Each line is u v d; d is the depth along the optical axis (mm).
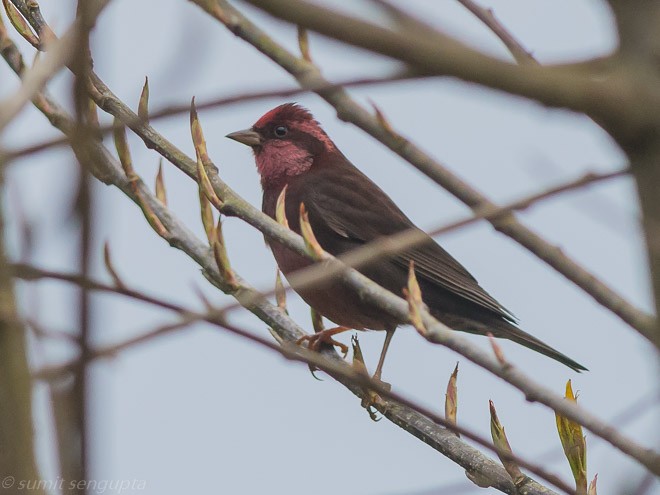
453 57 3953
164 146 8641
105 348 4262
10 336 4000
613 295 5820
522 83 3898
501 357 5945
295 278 5770
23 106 4035
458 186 6801
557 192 4977
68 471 3502
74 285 3680
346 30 3930
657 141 3740
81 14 3930
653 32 3732
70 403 3557
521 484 7797
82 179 3668
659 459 4980
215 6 7035
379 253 5641
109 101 8633
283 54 6992
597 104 3775
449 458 8602
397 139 6883
